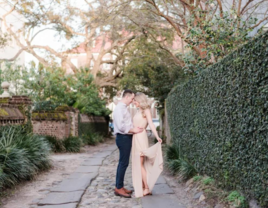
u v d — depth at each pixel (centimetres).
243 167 421
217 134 520
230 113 458
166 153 899
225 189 501
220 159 509
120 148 570
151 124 570
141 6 1332
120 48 2972
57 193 586
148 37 1780
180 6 1333
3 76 1702
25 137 862
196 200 525
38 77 1723
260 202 375
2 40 1706
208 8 1006
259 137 367
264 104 346
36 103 1658
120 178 572
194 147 680
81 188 623
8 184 621
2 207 508
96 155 1282
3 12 2131
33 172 727
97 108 2305
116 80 3041
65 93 1909
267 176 352
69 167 941
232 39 766
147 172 579
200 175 643
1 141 721
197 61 840
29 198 564
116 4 1238
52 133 1596
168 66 1842
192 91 688
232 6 802
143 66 1894
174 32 1623
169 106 1143
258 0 1126
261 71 353
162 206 493
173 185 659
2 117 905
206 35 784
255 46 366
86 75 2223
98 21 1336
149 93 2100
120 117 555
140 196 554
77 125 1786
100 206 508
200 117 620
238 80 423
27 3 1650
